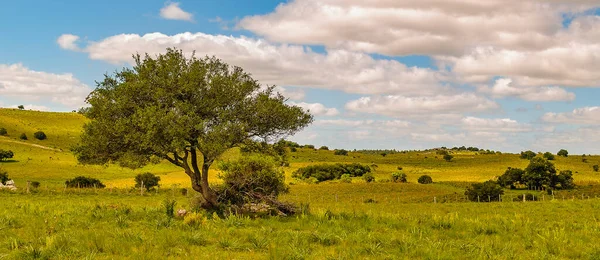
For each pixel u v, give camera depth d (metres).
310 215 24.20
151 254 13.42
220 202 24.77
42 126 190.75
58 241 14.53
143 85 22.59
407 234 18.41
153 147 21.92
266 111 24.02
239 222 20.23
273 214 24.84
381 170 166.25
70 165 129.62
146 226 19.36
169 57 23.59
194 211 22.83
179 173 127.81
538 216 29.72
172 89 22.81
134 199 47.47
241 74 24.97
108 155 23.48
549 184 103.69
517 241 17.61
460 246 15.79
